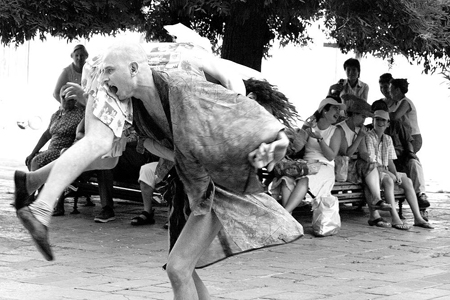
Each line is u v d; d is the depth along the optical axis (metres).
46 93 21.86
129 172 10.64
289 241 4.78
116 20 9.55
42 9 8.99
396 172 11.07
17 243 8.52
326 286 6.86
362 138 10.66
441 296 6.51
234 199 4.70
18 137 21.20
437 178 17.58
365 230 10.33
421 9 9.40
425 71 11.10
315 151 10.16
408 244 9.33
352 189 10.73
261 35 10.78
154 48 4.78
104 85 4.32
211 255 4.87
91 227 9.80
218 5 8.90
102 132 4.27
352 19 9.23
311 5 9.28
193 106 4.32
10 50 21.55
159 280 6.93
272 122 4.24
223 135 4.27
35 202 4.00
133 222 10.02
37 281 6.75
